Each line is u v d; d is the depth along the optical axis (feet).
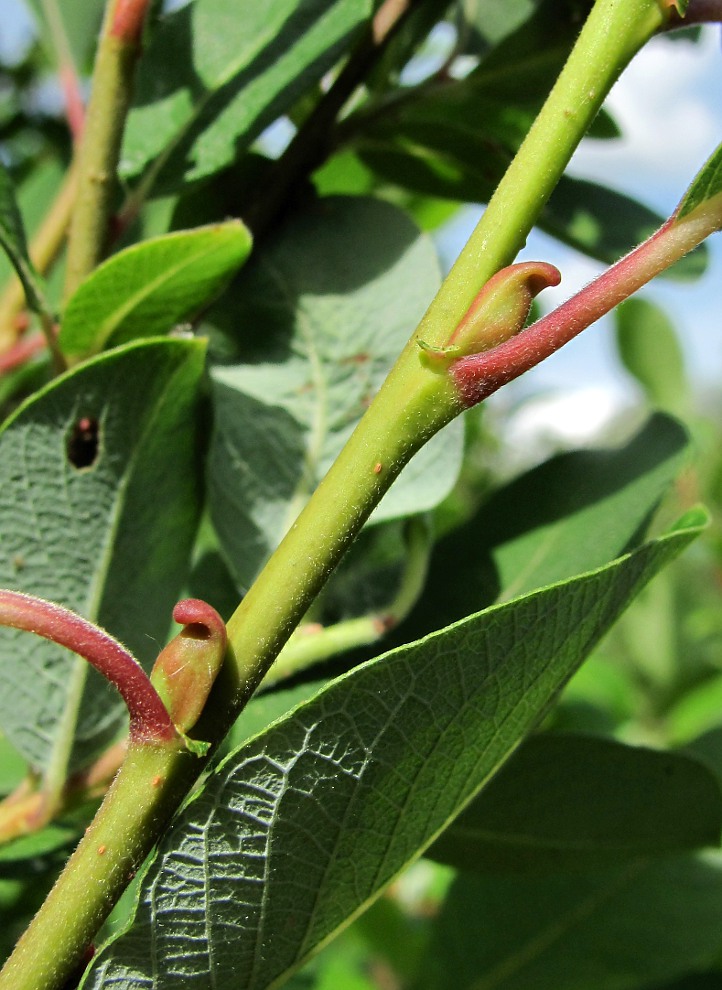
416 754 0.48
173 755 0.47
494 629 0.47
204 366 0.56
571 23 0.63
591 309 0.47
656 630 1.45
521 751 0.59
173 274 0.57
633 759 0.59
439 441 0.60
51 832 0.63
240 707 0.48
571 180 0.66
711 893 0.72
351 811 0.48
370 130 0.65
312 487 0.61
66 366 0.59
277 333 0.62
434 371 0.47
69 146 1.01
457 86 0.64
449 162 0.67
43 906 0.47
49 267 0.81
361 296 0.62
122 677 0.46
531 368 0.47
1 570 0.55
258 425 0.61
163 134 0.60
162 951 0.48
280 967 0.50
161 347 0.54
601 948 0.71
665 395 1.35
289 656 0.59
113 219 0.60
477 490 1.50
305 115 0.68
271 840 0.47
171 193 0.60
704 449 1.39
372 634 0.60
